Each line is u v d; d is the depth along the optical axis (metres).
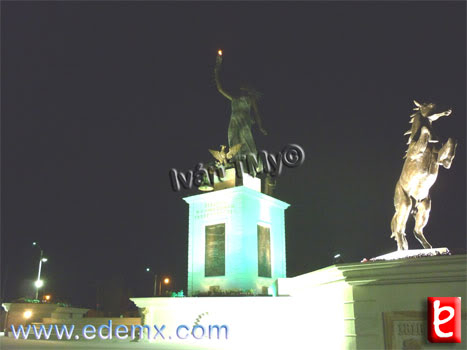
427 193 17.25
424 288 13.76
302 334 18.33
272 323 19.34
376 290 14.43
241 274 23.52
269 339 19.17
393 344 13.79
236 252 23.95
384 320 14.05
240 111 27.92
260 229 25.44
